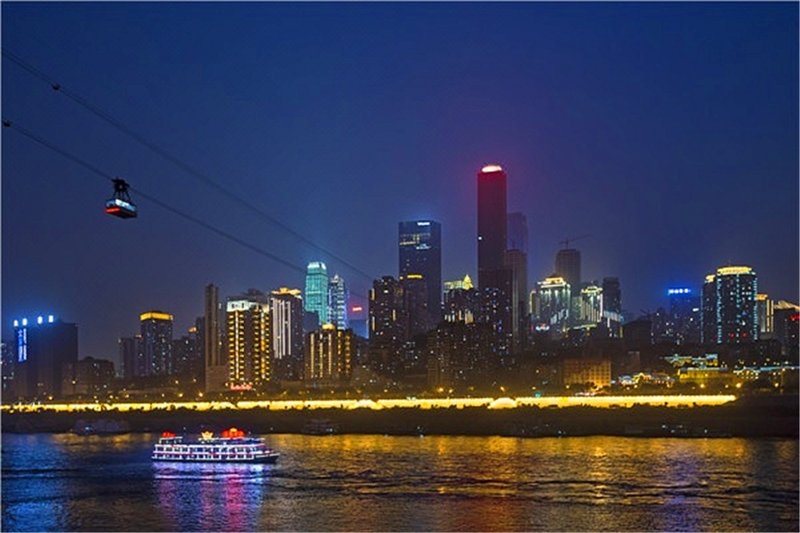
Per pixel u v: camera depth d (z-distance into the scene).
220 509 195.75
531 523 174.50
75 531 179.88
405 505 193.50
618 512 182.38
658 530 168.25
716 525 171.12
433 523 176.75
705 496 197.25
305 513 188.62
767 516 177.75
